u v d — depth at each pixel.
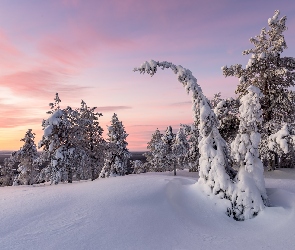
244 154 11.60
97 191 12.46
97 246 7.55
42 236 8.13
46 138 26.56
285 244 7.73
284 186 14.87
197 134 33.28
